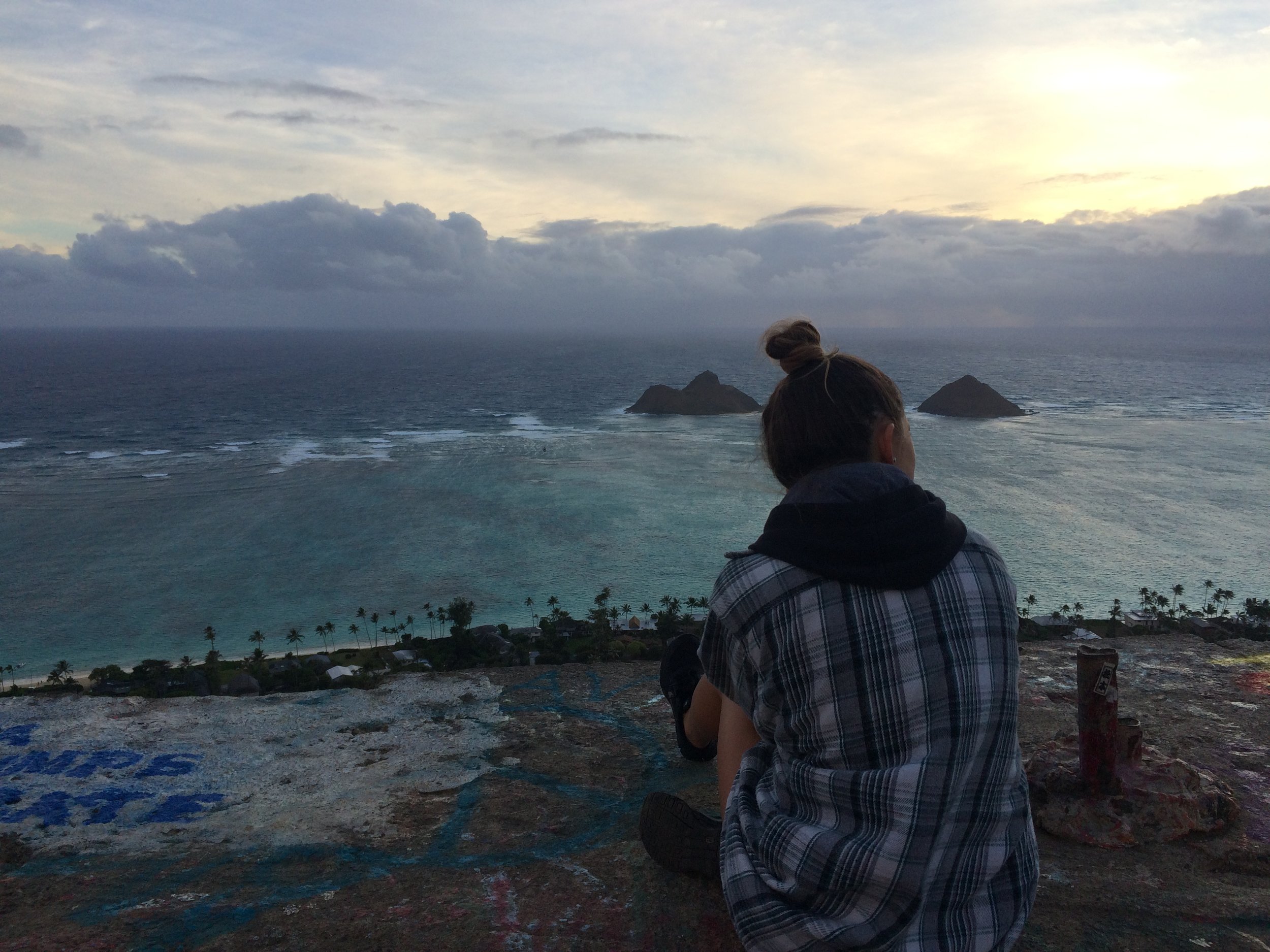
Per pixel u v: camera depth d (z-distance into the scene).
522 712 3.90
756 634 1.51
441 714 3.89
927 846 1.35
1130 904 2.34
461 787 3.17
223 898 2.44
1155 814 2.73
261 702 4.03
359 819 2.94
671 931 2.25
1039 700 3.81
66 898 2.46
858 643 1.41
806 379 1.63
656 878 2.50
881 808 1.38
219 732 3.68
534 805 3.02
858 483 1.52
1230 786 3.01
